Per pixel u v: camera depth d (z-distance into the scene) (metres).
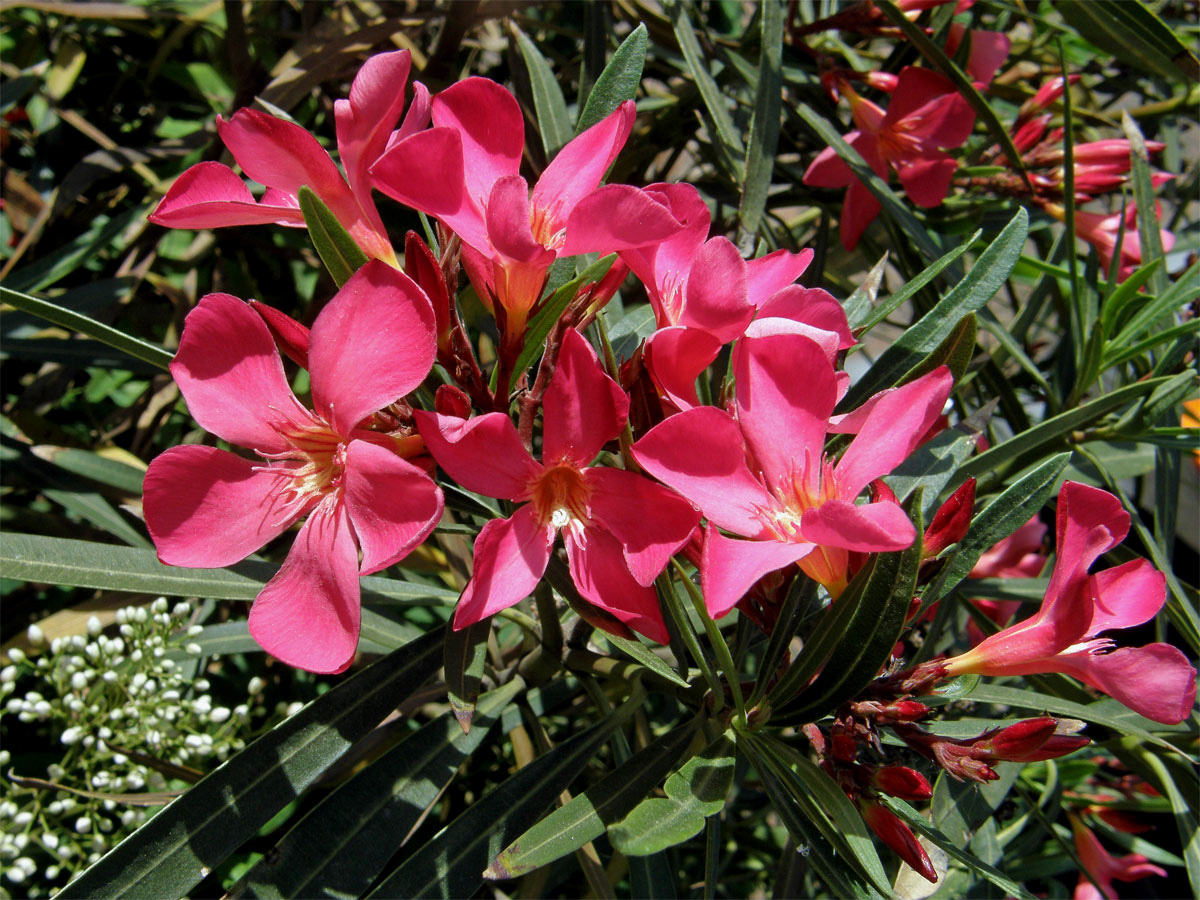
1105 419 0.25
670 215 0.14
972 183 0.30
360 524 0.15
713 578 0.15
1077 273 0.25
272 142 0.16
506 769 0.30
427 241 0.20
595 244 0.15
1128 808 0.28
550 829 0.17
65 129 0.33
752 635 0.21
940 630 0.24
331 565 0.15
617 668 0.20
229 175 0.16
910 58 0.29
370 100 0.15
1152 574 0.17
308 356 0.16
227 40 0.28
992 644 0.17
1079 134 0.36
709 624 0.16
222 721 0.24
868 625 0.16
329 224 0.15
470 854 0.18
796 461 0.16
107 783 0.22
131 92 0.36
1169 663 0.15
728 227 0.35
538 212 0.17
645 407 0.17
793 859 0.23
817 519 0.14
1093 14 0.25
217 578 0.19
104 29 0.34
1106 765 0.31
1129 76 0.36
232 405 0.15
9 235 0.31
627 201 0.14
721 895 0.33
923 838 0.19
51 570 0.18
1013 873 0.29
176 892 0.16
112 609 0.25
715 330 0.16
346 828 0.17
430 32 0.34
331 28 0.29
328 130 0.35
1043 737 0.15
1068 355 0.29
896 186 0.30
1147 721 0.22
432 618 0.30
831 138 0.26
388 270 0.15
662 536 0.15
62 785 0.22
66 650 0.23
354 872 0.17
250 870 0.17
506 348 0.16
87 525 0.28
